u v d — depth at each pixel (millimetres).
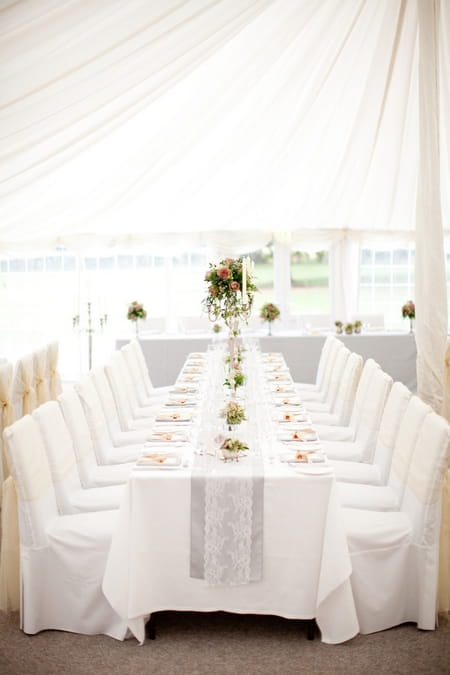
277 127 5301
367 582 3107
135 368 5895
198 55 3609
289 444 3496
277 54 4184
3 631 3189
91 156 4793
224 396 4445
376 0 4008
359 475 3873
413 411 3564
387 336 7875
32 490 3096
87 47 3201
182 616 3324
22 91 3371
